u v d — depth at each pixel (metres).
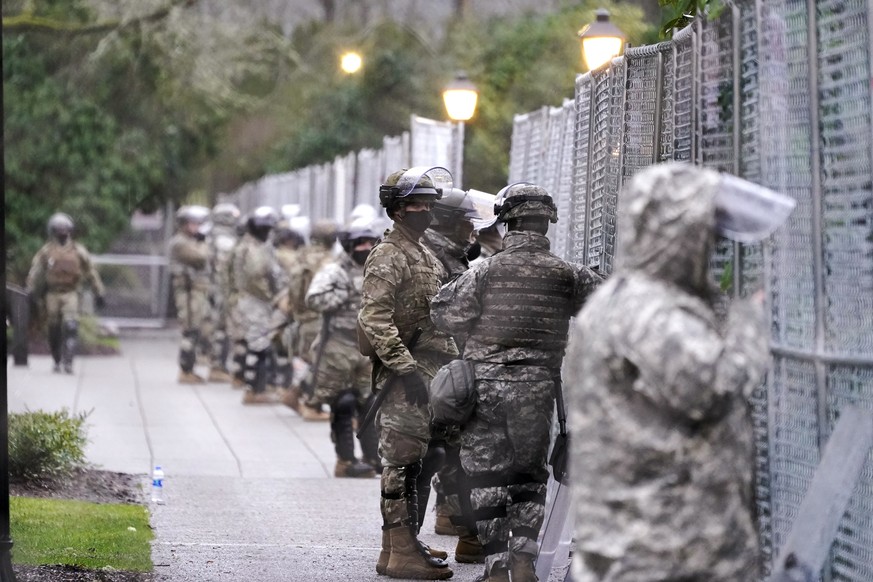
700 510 10.56
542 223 18.14
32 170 69.81
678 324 10.37
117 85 73.00
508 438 17.72
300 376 43.88
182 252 51.97
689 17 18.78
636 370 10.60
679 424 10.57
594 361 10.74
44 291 53.00
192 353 51.94
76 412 41.59
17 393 46.44
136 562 20.98
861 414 12.98
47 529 22.95
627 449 10.61
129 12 66.62
